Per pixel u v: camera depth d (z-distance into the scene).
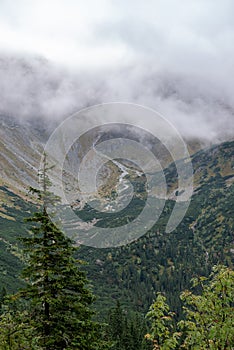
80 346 15.45
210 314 11.96
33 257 15.51
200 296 12.40
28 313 15.34
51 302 14.88
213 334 11.22
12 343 12.10
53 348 15.09
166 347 11.66
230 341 11.29
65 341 15.09
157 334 11.98
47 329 15.14
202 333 11.81
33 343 12.50
